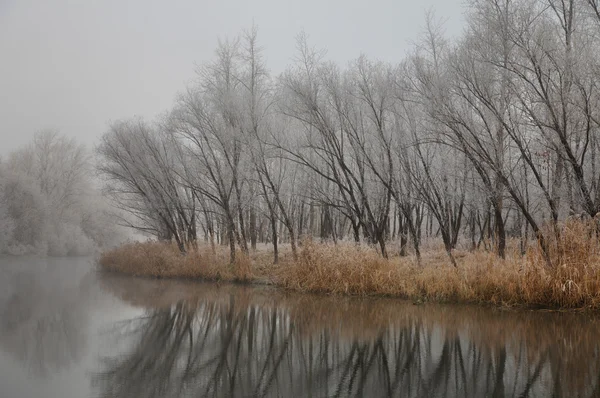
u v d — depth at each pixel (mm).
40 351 10922
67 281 25031
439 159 20203
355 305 16453
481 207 20203
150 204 29031
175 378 9078
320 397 8055
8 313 15430
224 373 9453
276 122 24062
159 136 27766
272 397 8047
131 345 11617
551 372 9062
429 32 19203
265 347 11492
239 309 16266
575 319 13156
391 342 11703
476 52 15945
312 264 19953
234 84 24625
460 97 17047
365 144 21781
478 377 8906
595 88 14430
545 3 15445
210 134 24438
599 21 14438
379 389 8438
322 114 20266
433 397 7957
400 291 17406
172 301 18016
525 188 19500
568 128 15586
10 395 7965
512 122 15609
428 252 21891
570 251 14586
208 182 27125
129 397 7980
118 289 21562
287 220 22703
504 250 17891
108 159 29562
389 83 19234
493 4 15562
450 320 13758
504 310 14695
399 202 19750
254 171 24625
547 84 14398
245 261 22984
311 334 12688
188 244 29328
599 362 9648
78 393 8125
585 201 14711
